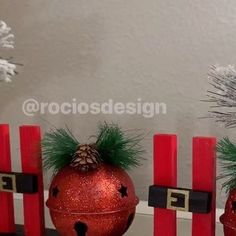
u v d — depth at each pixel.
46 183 0.78
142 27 0.72
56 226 0.58
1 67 0.56
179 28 0.70
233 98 0.54
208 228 0.54
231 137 0.68
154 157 0.56
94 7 0.74
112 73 0.74
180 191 0.54
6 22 0.79
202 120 0.70
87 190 0.55
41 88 0.79
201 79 0.69
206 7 0.68
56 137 0.61
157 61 0.72
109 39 0.74
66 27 0.76
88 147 0.56
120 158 0.58
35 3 0.77
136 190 0.74
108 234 0.56
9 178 0.64
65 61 0.77
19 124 0.80
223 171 0.60
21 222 0.79
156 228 0.57
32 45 0.78
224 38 0.68
